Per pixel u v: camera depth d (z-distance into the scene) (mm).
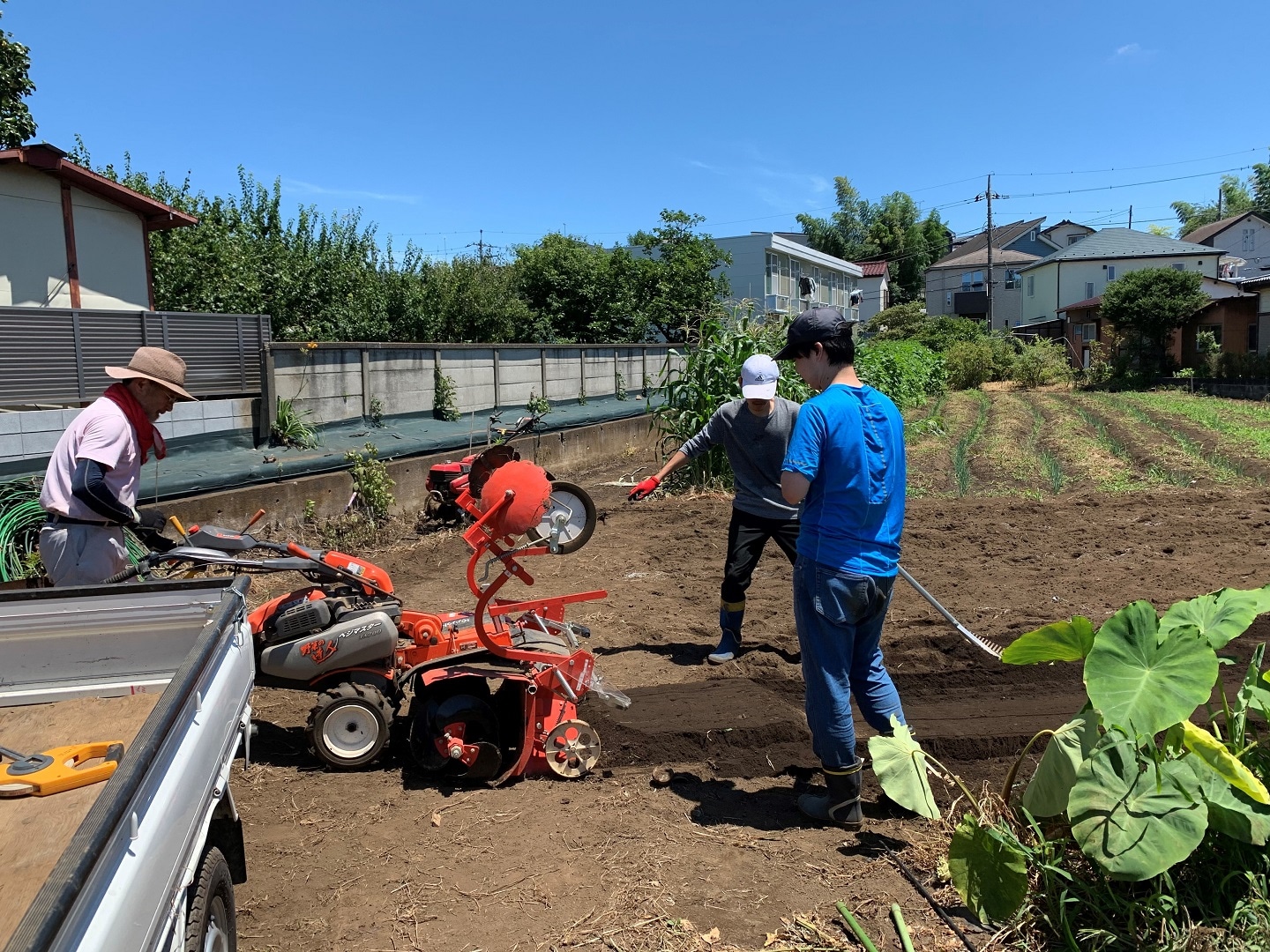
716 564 8289
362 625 4168
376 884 3289
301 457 10133
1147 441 16594
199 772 2271
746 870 3361
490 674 4012
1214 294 34844
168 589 3260
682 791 4051
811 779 4184
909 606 6789
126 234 12789
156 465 8883
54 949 1376
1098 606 6629
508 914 3086
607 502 11516
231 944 2650
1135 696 2959
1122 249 45188
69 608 3221
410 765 4320
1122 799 2826
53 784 2453
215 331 10867
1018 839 3170
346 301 20266
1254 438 16141
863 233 67750
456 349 14922
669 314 29203
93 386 9656
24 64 12414
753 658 5641
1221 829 2859
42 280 11742
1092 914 2895
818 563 3500
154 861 1859
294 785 4117
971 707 4941
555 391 18359
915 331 44562
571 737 4094
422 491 11359
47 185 11688
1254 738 3518
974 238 71312
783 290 41438
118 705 3162
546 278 28688
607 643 6086
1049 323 45562
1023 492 11969
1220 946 2678
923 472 13797
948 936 2939
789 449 3506
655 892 3201
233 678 2828
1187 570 7613
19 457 8242
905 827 3701
